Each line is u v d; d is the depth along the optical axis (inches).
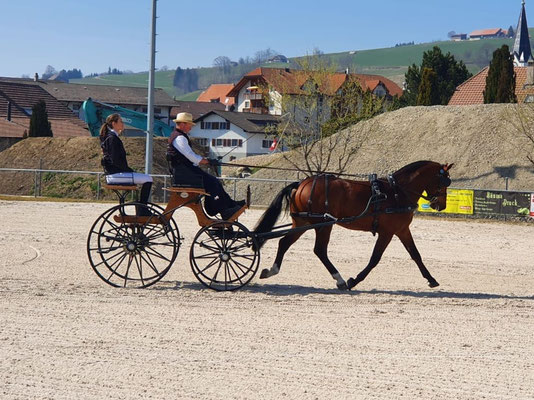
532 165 1284.4
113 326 366.9
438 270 598.2
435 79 2048.5
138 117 1936.5
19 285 466.6
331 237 787.4
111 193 1520.7
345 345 342.3
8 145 2405.3
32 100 3230.8
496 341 357.7
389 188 486.9
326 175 489.4
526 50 5718.5
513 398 275.0
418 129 1480.1
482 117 1451.8
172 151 466.3
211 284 472.4
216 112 3376.0
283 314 403.5
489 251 739.4
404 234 497.4
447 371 306.2
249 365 307.1
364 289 499.2
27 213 981.8
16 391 270.2
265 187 1413.6
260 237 478.3
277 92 1592.0
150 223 469.4
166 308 410.3
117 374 291.6
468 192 1088.8
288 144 1535.4
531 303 454.0
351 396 272.4
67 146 1802.4
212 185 473.7
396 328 378.6
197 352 324.8
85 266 555.2
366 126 1524.4
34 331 354.0
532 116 1348.4
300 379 290.5
